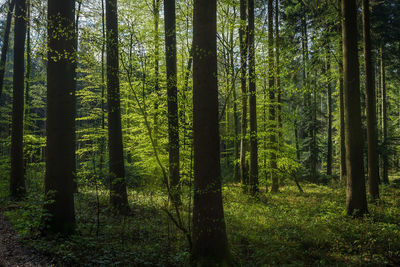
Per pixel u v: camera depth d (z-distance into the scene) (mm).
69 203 6070
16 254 4973
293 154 14797
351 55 9281
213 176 4914
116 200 8461
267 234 7098
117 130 8617
